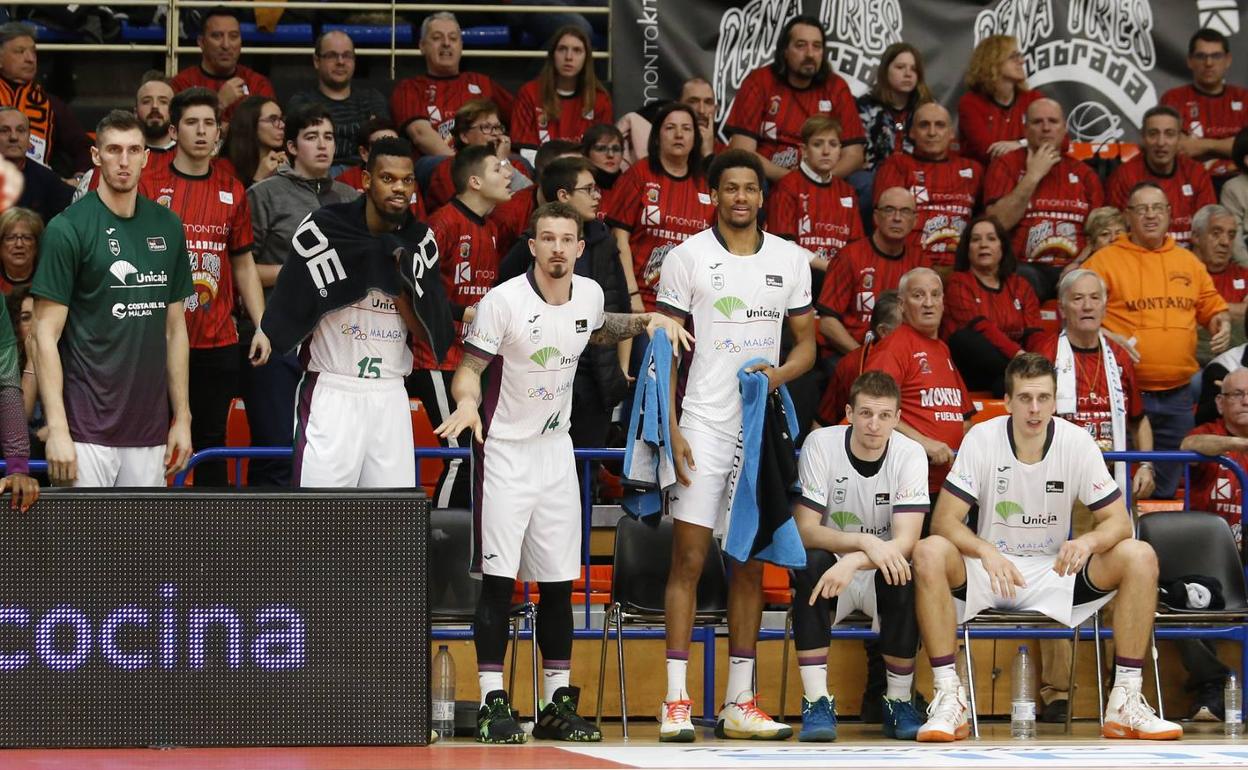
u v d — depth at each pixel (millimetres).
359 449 9930
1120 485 12664
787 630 11461
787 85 17125
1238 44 18672
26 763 7953
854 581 11328
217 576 8688
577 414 13016
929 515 12625
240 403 13906
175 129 12812
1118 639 10891
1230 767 8320
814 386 14445
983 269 15125
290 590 8727
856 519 11227
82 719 8609
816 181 16062
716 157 10656
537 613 10422
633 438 10438
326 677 8750
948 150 17203
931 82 18281
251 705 8688
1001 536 11320
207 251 12758
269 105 14414
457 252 13328
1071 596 11078
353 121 16562
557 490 10227
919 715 10883
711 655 11750
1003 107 17641
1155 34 18578
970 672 10898
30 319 12406
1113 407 13367
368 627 8773
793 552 10391
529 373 10031
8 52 15664
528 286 10000
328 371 9961
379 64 18875
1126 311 15398
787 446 10492
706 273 10539
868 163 17594
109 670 8625
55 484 10047
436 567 11203
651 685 12297
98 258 10102
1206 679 12461
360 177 15484
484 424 10141
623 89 17891
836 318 15195
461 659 12039
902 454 11141
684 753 9117
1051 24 18453
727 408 10570
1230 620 11547
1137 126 18594
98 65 18656
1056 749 9625
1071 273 13453
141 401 10336
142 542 8656
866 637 11602
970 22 18359
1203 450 12562
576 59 16750
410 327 10031
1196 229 16609
